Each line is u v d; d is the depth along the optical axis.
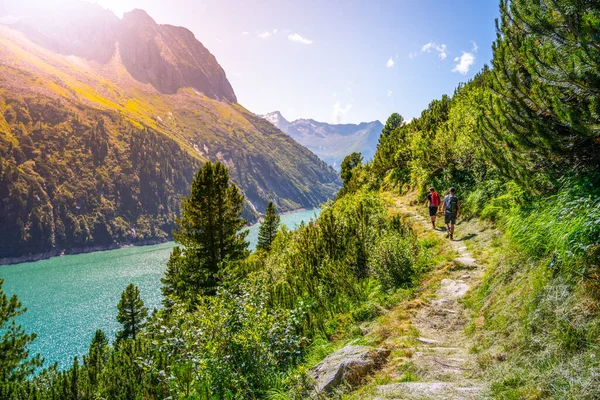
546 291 4.27
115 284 113.94
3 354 25.08
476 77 26.48
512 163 6.44
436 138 19.50
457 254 9.82
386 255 9.48
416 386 4.12
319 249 12.82
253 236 175.38
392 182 25.59
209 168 24.44
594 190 4.77
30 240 181.88
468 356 4.75
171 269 35.72
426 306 7.23
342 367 5.13
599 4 4.70
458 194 15.38
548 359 3.52
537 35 5.47
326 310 9.12
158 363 7.71
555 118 5.25
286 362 7.11
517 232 6.15
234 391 6.29
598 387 2.75
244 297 8.05
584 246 4.00
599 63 4.34
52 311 88.38
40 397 21.70
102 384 14.73
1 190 184.88
